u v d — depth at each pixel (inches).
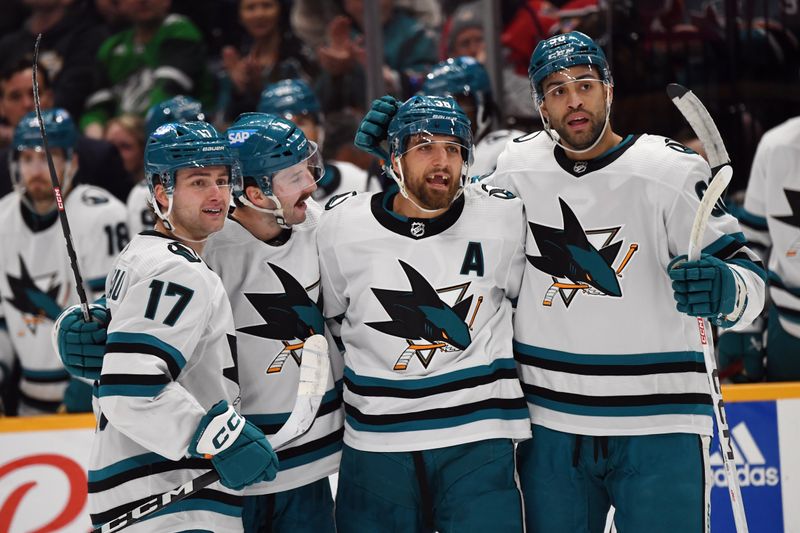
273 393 396.5
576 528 395.5
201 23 855.1
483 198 393.4
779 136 580.7
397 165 382.0
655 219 380.8
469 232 387.5
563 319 390.9
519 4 732.0
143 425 337.7
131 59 850.8
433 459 381.4
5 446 548.1
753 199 595.2
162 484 355.6
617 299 385.1
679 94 379.9
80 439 547.8
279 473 394.6
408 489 385.1
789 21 658.2
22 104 828.0
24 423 548.4
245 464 346.6
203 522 360.2
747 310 366.0
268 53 843.4
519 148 409.1
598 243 386.0
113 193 733.3
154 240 362.3
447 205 382.3
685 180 377.7
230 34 855.7
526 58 739.4
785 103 665.6
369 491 390.3
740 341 608.4
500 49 735.7
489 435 380.2
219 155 362.0
